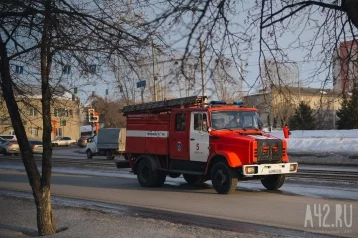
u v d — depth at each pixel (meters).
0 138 45.06
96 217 9.35
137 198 13.40
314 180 16.22
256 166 12.98
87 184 17.47
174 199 12.94
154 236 7.53
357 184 14.68
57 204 12.20
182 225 8.51
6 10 7.07
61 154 45.12
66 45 6.86
